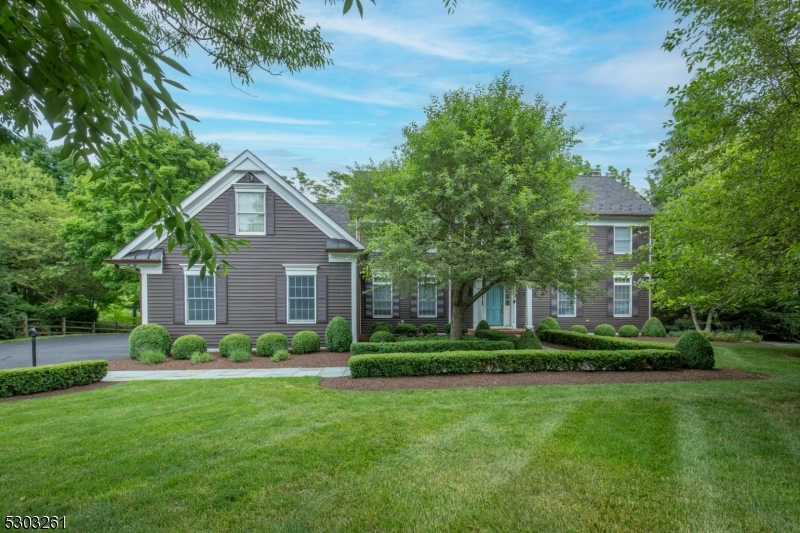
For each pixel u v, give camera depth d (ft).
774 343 50.83
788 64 17.20
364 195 51.24
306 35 16.26
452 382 26.17
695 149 20.61
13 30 5.11
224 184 42.14
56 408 20.65
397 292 41.27
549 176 31.01
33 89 5.41
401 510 10.79
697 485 12.09
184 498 11.41
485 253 30.55
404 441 15.66
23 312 68.44
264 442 15.61
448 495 11.55
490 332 45.21
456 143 31.40
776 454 14.33
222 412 19.63
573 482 12.29
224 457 14.20
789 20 16.67
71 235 66.74
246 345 38.27
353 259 43.27
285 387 25.26
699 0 18.40
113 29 4.95
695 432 16.49
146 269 41.11
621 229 60.34
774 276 18.53
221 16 14.70
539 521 10.26
